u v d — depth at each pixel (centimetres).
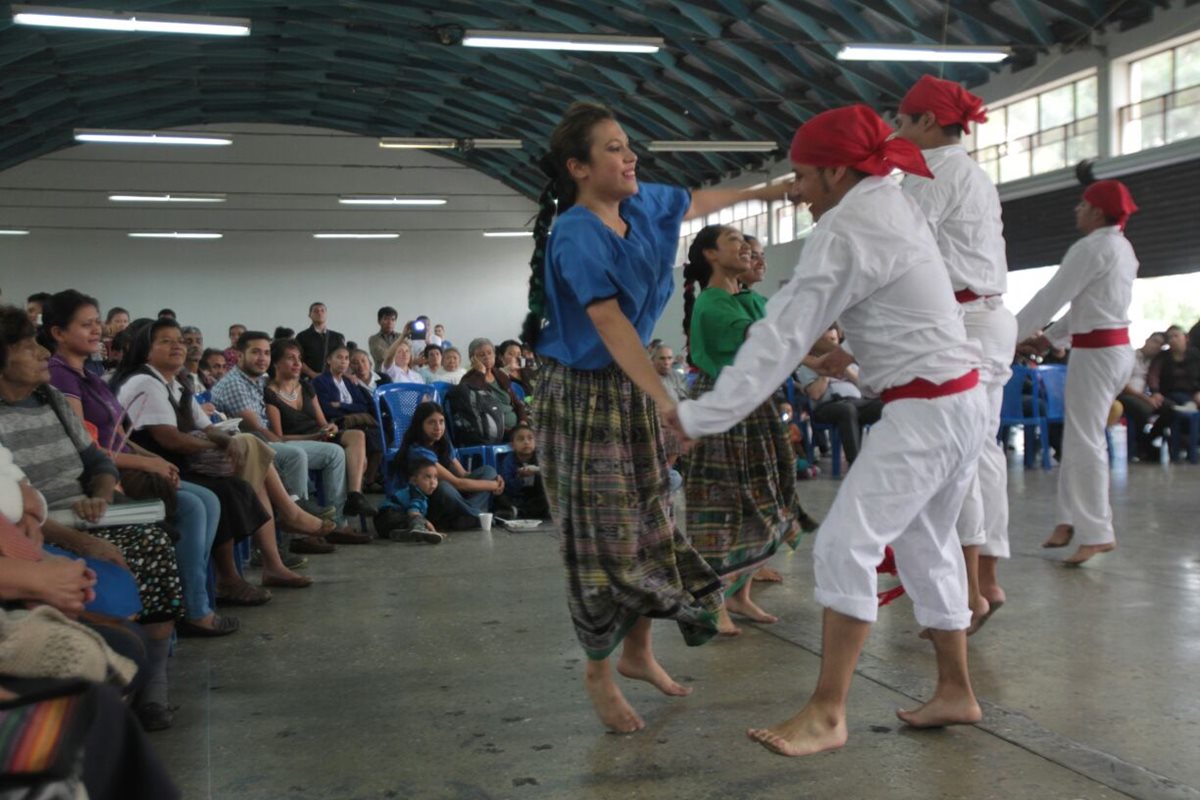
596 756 233
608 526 229
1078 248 421
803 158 226
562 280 229
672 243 248
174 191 2761
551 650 324
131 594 233
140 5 1619
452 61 2078
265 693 288
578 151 230
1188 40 1220
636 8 1545
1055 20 1348
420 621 370
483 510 643
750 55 1627
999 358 324
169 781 120
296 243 2862
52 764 110
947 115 318
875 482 218
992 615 351
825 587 218
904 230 219
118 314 974
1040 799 203
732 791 211
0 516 184
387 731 254
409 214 2923
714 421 209
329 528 492
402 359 1028
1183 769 215
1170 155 1215
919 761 224
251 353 574
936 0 1313
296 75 2288
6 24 1478
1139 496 664
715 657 311
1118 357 425
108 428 351
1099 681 276
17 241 2691
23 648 131
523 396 865
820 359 287
